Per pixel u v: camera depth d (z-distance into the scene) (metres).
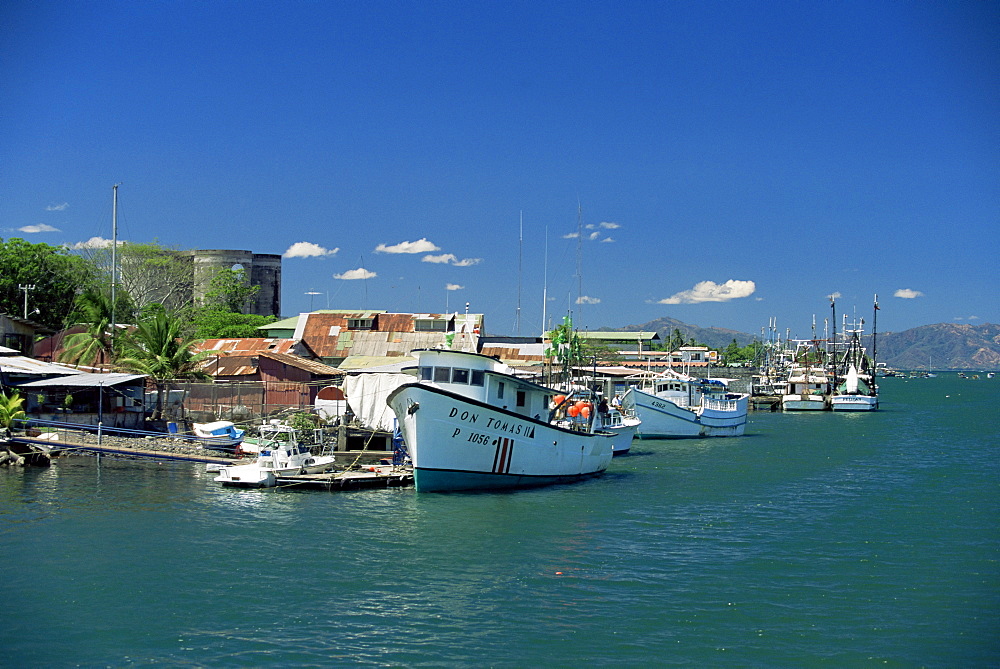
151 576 29.44
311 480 44.06
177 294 119.56
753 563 32.19
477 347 80.19
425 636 24.66
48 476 47.47
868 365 173.00
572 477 49.22
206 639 24.23
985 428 97.56
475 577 29.92
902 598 28.36
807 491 48.03
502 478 44.38
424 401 40.66
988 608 27.42
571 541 34.91
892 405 157.00
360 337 84.19
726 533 36.88
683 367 110.50
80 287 94.19
